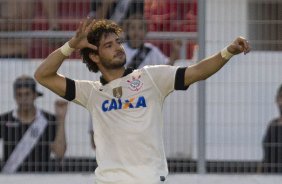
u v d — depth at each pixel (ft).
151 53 102.53
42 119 102.32
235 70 102.42
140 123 60.59
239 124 102.68
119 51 61.98
